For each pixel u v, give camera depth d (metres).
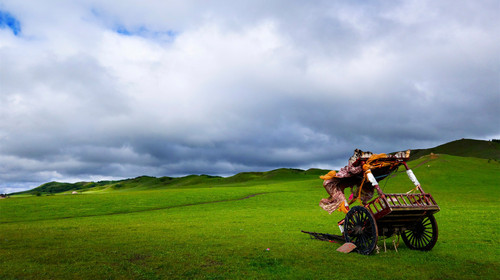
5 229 18.16
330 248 10.24
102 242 11.95
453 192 50.62
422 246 9.62
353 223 9.75
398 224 9.24
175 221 22.86
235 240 12.36
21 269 7.50
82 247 10.77
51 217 34.22
